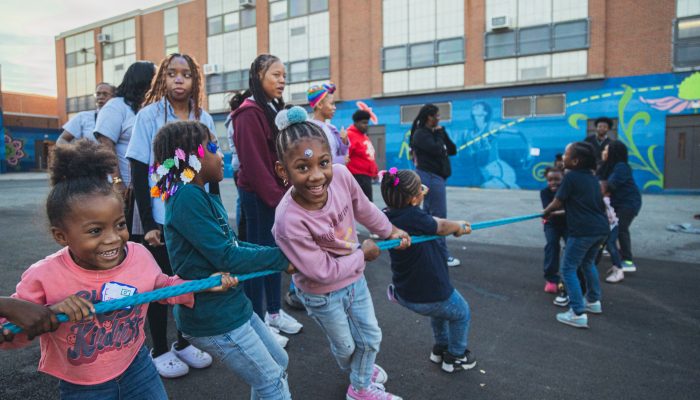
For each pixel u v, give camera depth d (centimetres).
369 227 237
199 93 288
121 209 154
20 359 281
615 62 1483
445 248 518
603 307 399
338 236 217
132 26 2505
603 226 355
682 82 1393
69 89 2836
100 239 149
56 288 150
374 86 1866
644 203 1127
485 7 1652
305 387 260
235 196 1213
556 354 307
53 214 146
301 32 2030
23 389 246
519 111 1631
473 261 552
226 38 2225
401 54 1811
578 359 300
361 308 228
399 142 1845
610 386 266
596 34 1493
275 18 2086
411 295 262
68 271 152
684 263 538
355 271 216
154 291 156
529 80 1595
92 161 151
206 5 2267
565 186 359
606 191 495
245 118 297
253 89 307
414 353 305
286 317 337
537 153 1608
